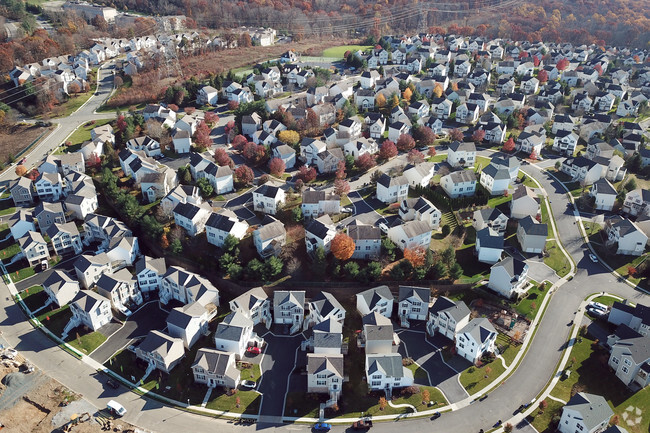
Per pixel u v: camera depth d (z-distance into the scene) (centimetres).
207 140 19888
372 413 10488
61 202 17075
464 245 14938
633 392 10794
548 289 13562
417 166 17450
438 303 12456
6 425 10100
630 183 17512
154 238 14912
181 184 17625
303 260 14212
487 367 11388
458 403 10650
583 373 11231
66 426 10081
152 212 16212
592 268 14375
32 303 13312
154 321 12862
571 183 18475
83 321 12656
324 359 10894
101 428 10125
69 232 14950
